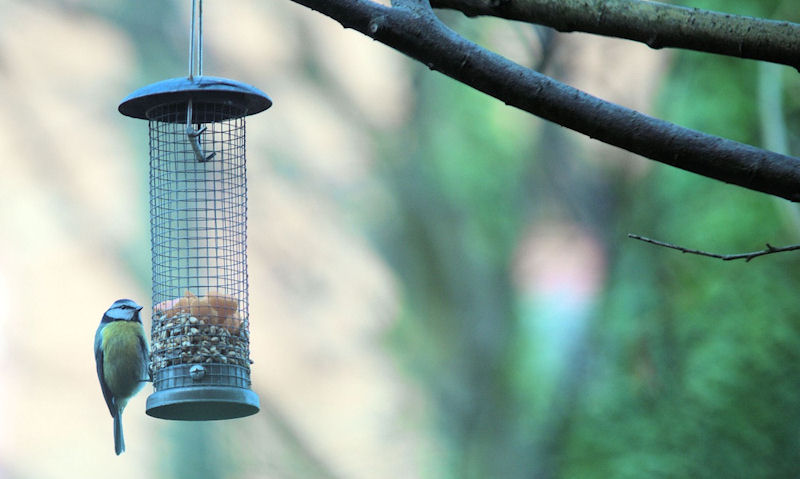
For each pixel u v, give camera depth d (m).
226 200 7.71
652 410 13.45
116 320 7.98
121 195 21.38
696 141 3.61
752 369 12.57
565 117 3.69
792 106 10.27
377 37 3.77
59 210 22.53
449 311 18.28
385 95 18.84
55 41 20.30
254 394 6.81
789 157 3.57
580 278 17.41
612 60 14.63
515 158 17.91
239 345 6.80
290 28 18.84
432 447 18.41
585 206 16.64
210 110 6.29
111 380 7.92
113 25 19.55
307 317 20.88
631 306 14.69
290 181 19.22
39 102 20.80
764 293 12.77
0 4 19.89
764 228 13.03
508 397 17.81
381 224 18.62
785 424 12.31
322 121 19.09
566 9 3.70
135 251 21.23
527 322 18.08
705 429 12.75
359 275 19.70
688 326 13.52
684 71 14.20
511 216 17.94
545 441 16.12
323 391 21.56
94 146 21.25
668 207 14.67
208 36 19.14
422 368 18.45
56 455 26.27
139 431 23.92
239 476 20.08
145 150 21.30
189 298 6.77
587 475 13.96
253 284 21.16
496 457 17.55
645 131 3.63
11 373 26.45
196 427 20.25
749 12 12.34
